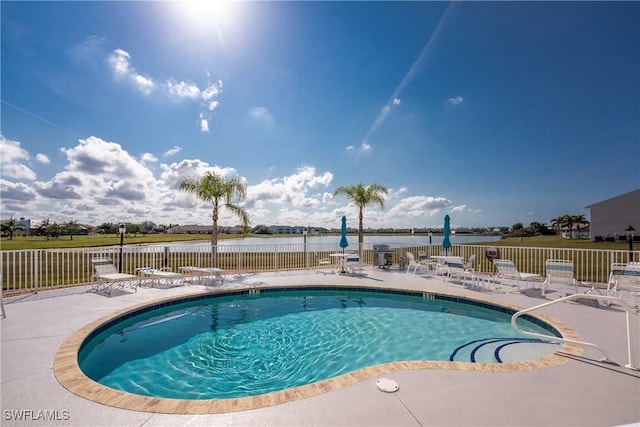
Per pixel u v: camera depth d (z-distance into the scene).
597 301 6.72
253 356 4.98
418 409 2.58
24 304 6.28
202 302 7.71
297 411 2.55
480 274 10.20
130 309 6.04
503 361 4.47
